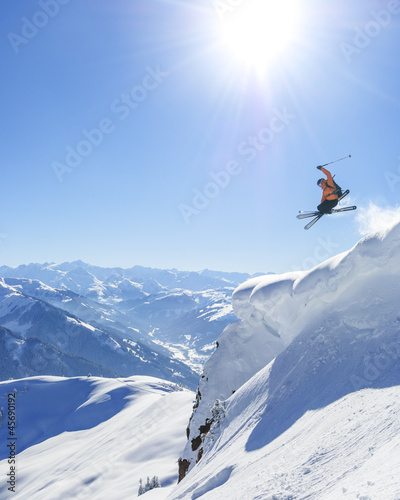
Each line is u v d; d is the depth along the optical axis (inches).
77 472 2965.1
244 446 351.3
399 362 273.4
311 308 465.4
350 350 339.6
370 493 137.2
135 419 3809.1
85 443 4288.9
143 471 2230.6
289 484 205.5
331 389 312.2
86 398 6240.2
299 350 423.2
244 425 404.5
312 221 548.4
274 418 354.3
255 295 587.8
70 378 7170.3
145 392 6072.8
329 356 360.5
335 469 195.0
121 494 1943.9
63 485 2454.5
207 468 390.6
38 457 4416.8
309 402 324.2
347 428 233.1
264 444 318.0
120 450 2908.5
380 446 187.0
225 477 315.0
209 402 709.3
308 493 185.5
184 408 3336.6
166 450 2475.4
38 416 5999.0
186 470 701.3
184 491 365.1
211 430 488.1
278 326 683.4
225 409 487.2
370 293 369.1
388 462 160.6
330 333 386.0
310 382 354.9
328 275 424.5
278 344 682.2
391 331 313.7
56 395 6525.6
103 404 5802.2
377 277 374.9
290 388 378.6
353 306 378.6
